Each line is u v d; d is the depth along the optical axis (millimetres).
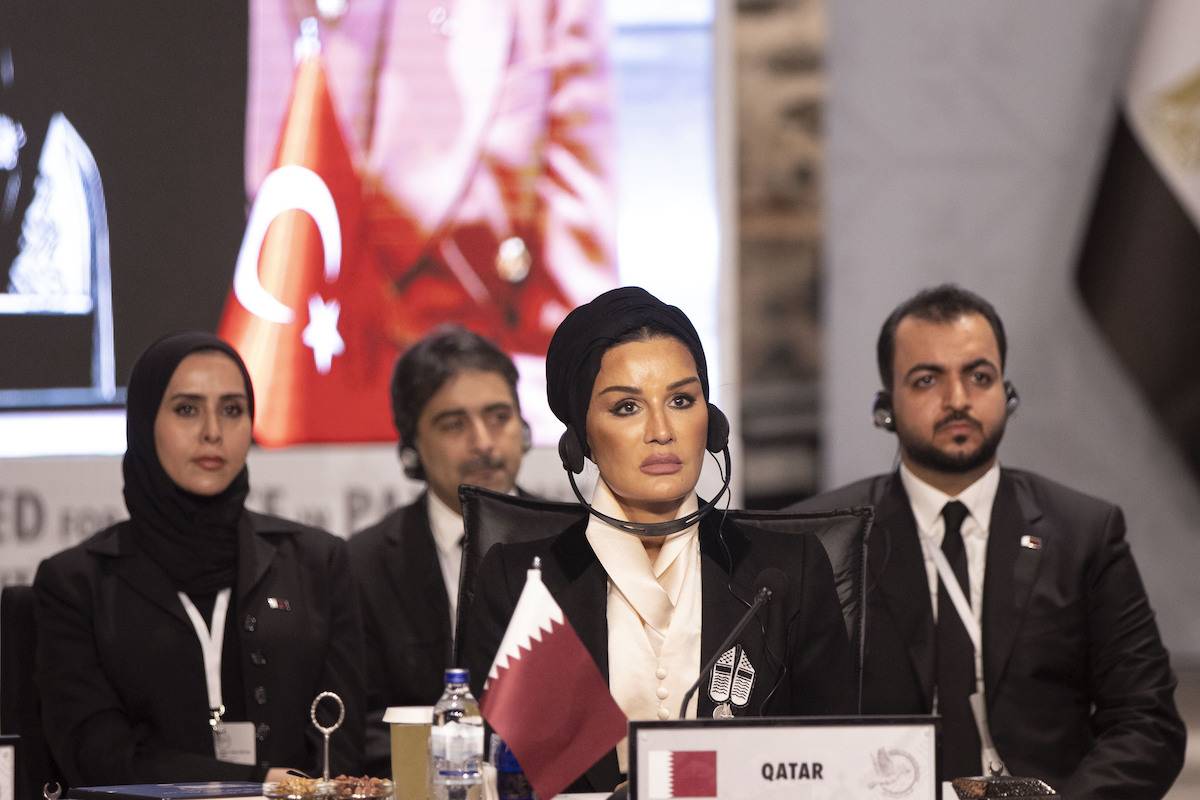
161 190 11734
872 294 12430
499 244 11938
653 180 12008
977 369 7477
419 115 11961
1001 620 7316
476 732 5016
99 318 11641
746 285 12156
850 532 6047
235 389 7348
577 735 4809
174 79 11773
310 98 11891
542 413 11844
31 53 11633
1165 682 7293
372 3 11945
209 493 7188
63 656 6965
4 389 11547
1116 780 6910
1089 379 12430
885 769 4398
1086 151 12508
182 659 7047
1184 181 11781
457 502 8773
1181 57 11812
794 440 12148
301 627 7340
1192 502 12352
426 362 8789
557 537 5703
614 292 5562
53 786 5801
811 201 12227
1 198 11586
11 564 11461
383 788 5031
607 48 12000
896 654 7332
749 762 4367
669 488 5332
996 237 12477
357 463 11789
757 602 5125
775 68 12195
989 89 12500
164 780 6602
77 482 11547
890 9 12461
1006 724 7211
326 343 11828
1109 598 7402
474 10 12000
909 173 12445
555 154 11969
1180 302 11781
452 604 8547
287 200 11828
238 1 11844
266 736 7078
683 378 5406
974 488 7582
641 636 5410
